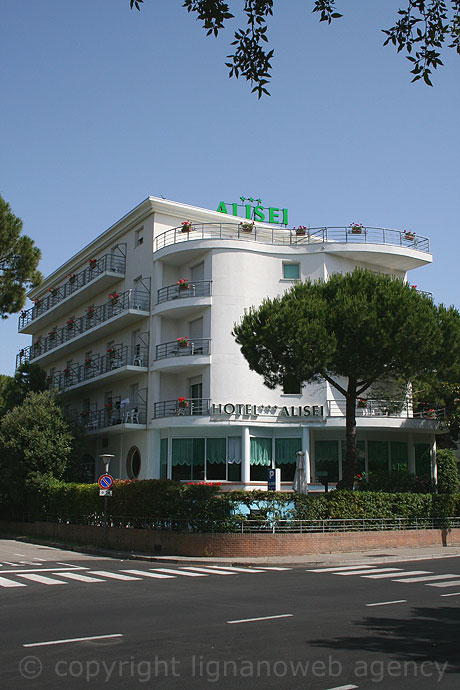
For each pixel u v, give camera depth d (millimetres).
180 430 31406
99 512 27281
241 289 31547
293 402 30953
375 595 13055
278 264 32219
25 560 21547
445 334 24531
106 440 37031
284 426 30594
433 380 30094
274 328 21875
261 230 35312
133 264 36094
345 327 21938
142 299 34312
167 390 32969
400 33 9141
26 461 32938
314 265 32094
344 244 32094
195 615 10586
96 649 8102
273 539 21688
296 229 33562
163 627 9516
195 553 21859
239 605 11703
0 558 22203
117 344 36938
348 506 23688
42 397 34875
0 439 33469
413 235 33438
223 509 22250
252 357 23031
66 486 30484
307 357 21406
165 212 34719
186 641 8547
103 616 10508
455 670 7164
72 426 34812
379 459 32219
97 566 19594
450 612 10953
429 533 25406
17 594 13273
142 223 35750
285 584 14977
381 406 30641
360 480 29172
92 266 39125
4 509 37406
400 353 21766
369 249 32094
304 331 21312
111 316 35906
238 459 30250
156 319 33312
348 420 24078
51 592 13594
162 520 23344
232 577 16547
